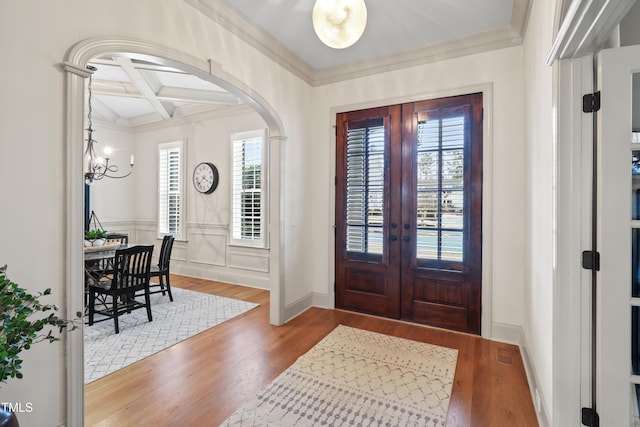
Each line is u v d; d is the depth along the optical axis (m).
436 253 3.19
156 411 1.90
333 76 3.68
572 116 1.46
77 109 1.62
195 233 5.40
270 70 3.09
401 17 2.64
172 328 3.20
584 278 1.45
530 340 2.29
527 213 2.54
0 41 1.38
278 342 2.86
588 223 1.44
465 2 2.44
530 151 2.37
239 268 4.96
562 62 1.47
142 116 5.84
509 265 2.84
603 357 1.38
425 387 2.15
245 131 4.87
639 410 1.35
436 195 3.18
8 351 1.03
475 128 3.00
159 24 2.05
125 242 5.31
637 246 1.34
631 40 1.65
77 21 1.63
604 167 1.36
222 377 2.27
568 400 1.48
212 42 2.44
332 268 3.76
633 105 1.34
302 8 2.55
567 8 1.39
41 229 1.52
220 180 5.13
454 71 3.07
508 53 2.84
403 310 3.37
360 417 1.85
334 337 2.96
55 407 1.57
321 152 3.81
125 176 5.61
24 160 1.46
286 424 1.79
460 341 2.88
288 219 3.43
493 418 1.85
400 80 3.34
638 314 1.34
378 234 3.50
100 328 3.19
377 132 3.49
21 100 1.44
